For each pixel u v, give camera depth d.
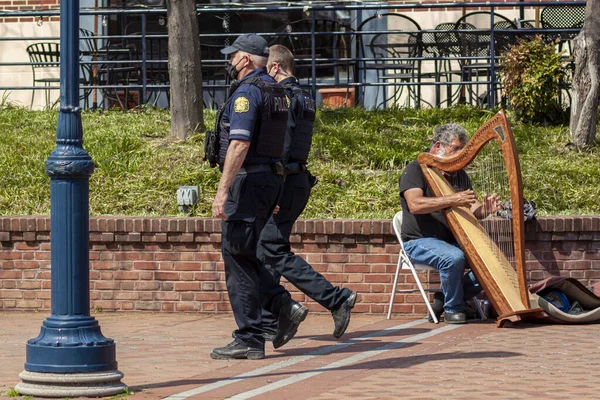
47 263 16.38
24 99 26.66
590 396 9.46
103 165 18.38
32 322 15.21
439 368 11.04
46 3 26.47
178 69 19.78
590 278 15.69
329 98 25.20
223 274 15.96
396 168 18.83
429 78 25.56
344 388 9.98
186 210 17.16
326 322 14.98
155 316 15.83
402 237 14.98
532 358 11.59
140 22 25.78
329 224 15.67
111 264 16.16
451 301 14.52
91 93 25.50
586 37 19.58
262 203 11.39
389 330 14.10
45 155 19.23
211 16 24.39
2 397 9.50
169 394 9.74
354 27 26.42
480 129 14.02
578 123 19.69
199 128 19.94
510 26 23.12
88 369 9.54
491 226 14.88
